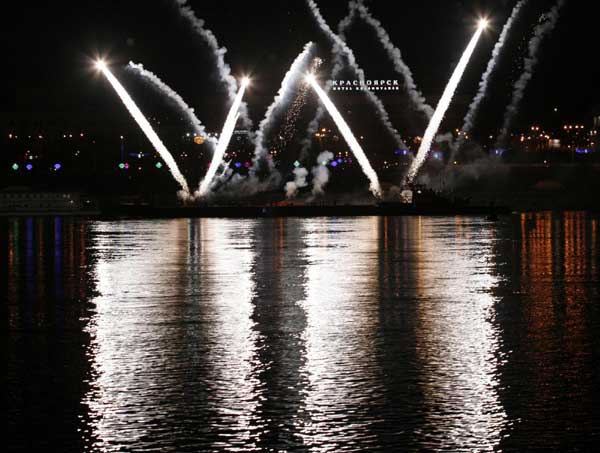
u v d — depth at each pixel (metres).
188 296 49.47
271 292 50.94
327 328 39.41
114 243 87.25
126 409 27.00
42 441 24.53
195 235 97.50
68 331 39.31
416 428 25.28
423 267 63.91
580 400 27.61
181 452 23.75
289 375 30.75
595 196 161.38
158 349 35.09
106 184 176.25
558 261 68.06
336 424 25.64
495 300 47.66
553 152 188.88
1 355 34.31
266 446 24.11
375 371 31.27
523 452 23.62
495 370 31.33
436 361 32.75
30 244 87.00
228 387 29.28
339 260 69.25
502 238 91.44
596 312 43.62
